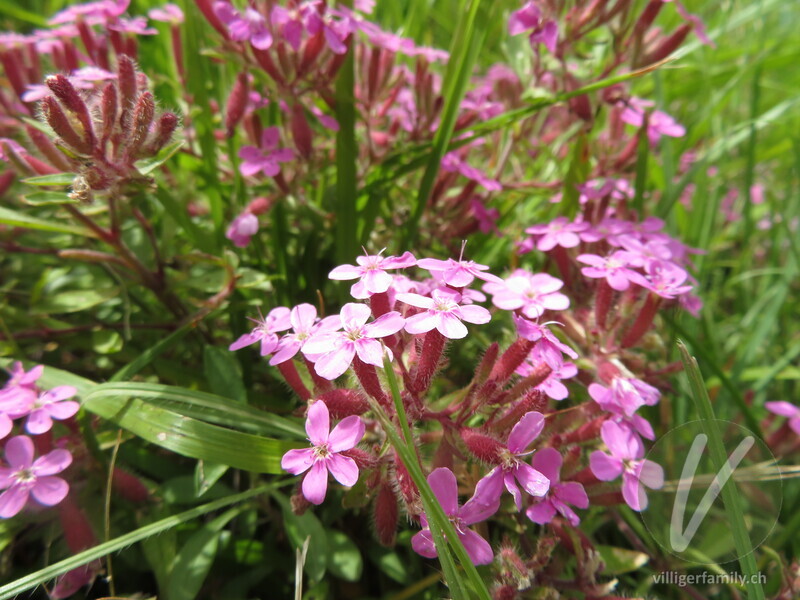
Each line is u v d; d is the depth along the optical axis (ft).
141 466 0.30
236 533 0.31
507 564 0.23
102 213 0.37
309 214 0.37
